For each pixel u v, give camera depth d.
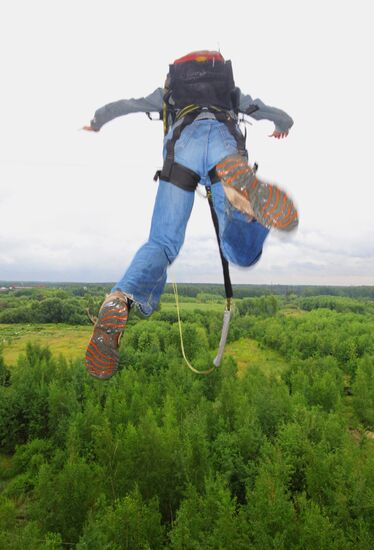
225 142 2.24
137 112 2.86
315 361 43.22
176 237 2.26
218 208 2.23
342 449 18.78
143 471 16.86
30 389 26.38
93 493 14.98
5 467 22.28
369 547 12.25
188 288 188.25
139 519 13.13
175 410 24.45
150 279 2.17
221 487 13.88
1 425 24.44
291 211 1.89
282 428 22.08
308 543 12.08
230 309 2.55
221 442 19.42
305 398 29.80
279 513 13.23
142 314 2.20
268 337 73.62
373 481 15.06
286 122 3.34
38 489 14.81
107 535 12.73
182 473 16.70
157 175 2.41
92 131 3.00
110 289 2.27
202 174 2.28
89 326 109.88
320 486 16.09
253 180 1.93
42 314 116.12
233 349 70.81
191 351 58.09
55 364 38.81
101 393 29.69
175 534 12.20
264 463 16.95
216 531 12.02
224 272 2.53
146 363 42.75
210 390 33.94
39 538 13.11
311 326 88.00
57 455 19.23
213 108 2.35
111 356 2.12
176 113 2.47
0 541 11.75
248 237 2.18
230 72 2.46
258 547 11.67
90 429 21.89
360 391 33.28
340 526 13.75
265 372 53.72
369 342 62.62
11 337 83.06
